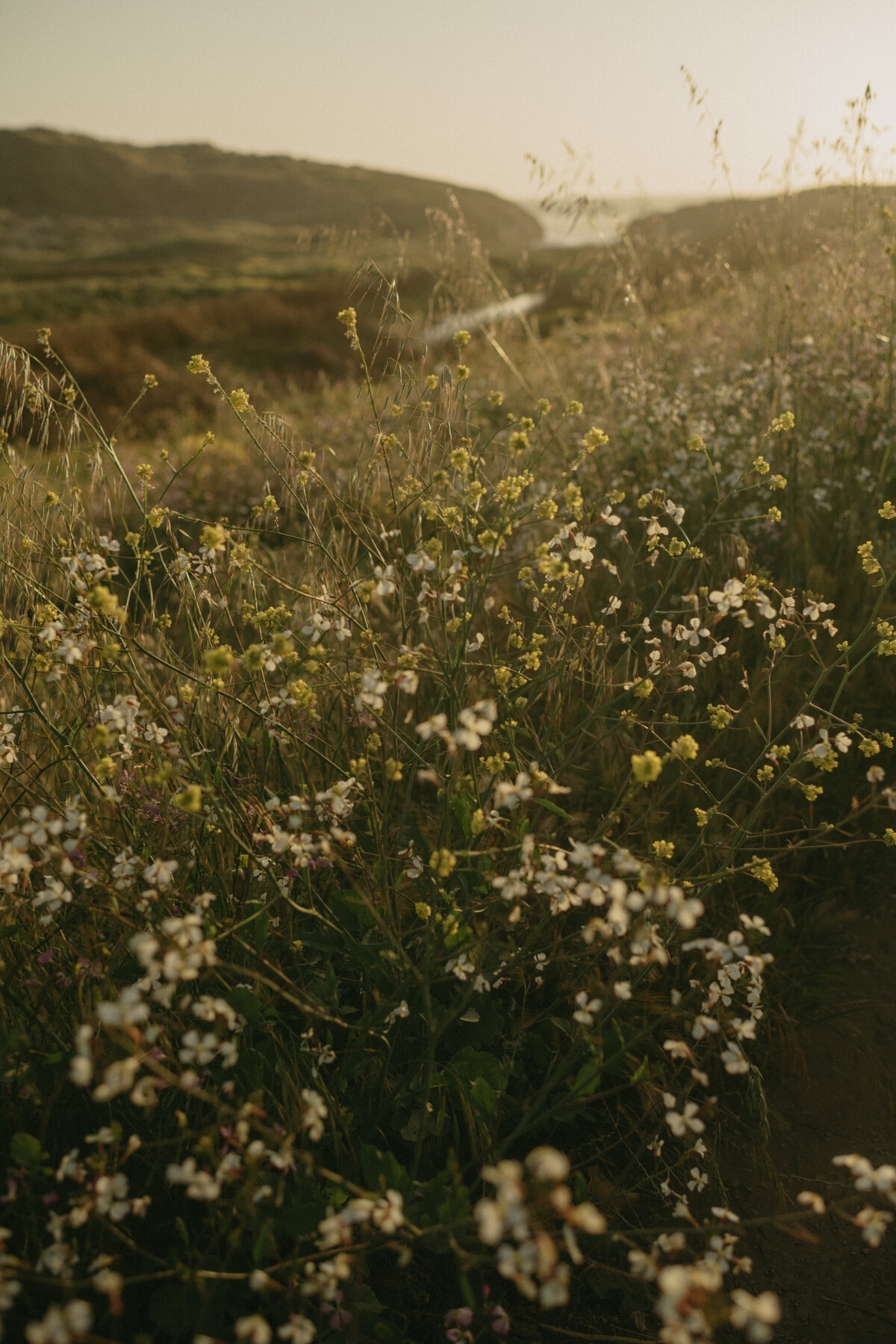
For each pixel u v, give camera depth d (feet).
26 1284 4.68
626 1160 6.60
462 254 15.80
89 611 6.31
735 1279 6.05
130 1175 5.39
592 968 6.75
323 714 8.40
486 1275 5.73
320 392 38.19
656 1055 6.97
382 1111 5.97
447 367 8.11
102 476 8.28
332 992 6.17
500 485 6.00
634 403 14.56
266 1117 5.31
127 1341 4.86
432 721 4.73
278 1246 5.29
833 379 14.17
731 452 13.29
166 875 5.15
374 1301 4.99
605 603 11.32
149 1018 5.50
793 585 10.93
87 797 7.25
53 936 6.31
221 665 4.83
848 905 8.88
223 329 63.67
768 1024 7.36
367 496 8.53
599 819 8.59
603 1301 5.79
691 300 20.11
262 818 6.25
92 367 44.09
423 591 6.08
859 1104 7.12
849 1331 5.73
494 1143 5.54
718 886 7.96
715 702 9.62
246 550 6.49
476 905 6.22
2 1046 4.93
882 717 9.79
